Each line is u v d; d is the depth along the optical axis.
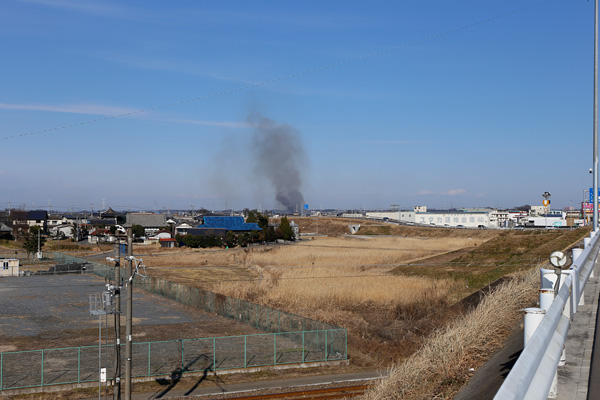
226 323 31.44
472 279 40.78
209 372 21.95
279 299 36.72
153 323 31.22
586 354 6.36
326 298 36.28
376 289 37.47
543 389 3.45
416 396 8.93
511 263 45.19
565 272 6.35
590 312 8.53
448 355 9.45
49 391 19.56
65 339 27.34
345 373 22.22
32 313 33.97
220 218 92.44
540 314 4.45
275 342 25.20
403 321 30.69
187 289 37.72
